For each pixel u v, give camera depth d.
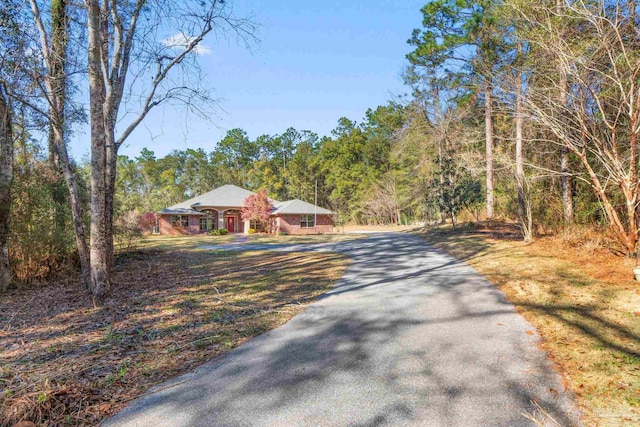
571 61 9.17
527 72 10.94
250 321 5.69
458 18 18.02
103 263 7.35
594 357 3.83
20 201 9.91
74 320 6.10
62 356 4.43
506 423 2.78
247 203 32.41
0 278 8.73
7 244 9.01
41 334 5.39
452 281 8.09
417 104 26.27
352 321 5.54
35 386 3.41
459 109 23.69
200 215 32.84
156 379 3.73
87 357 4.37
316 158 52.28
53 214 10.73
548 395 3.18
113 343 4.86
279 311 6.21
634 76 7.89
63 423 2.93
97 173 7.30
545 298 6.12
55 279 10.27
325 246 17.55
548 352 4.08
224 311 6.31
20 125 9.61
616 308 5.32
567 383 3.37
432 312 5.86
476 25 14.70
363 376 3.66
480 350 4.23
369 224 42.38
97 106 7.27
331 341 4.71
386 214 40.44
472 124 25.25
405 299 6.75
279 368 3.91
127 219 16.31
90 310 6.70
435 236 18.59
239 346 4.62
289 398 3.26
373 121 45.38
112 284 8.94
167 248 17.88
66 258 11.03
